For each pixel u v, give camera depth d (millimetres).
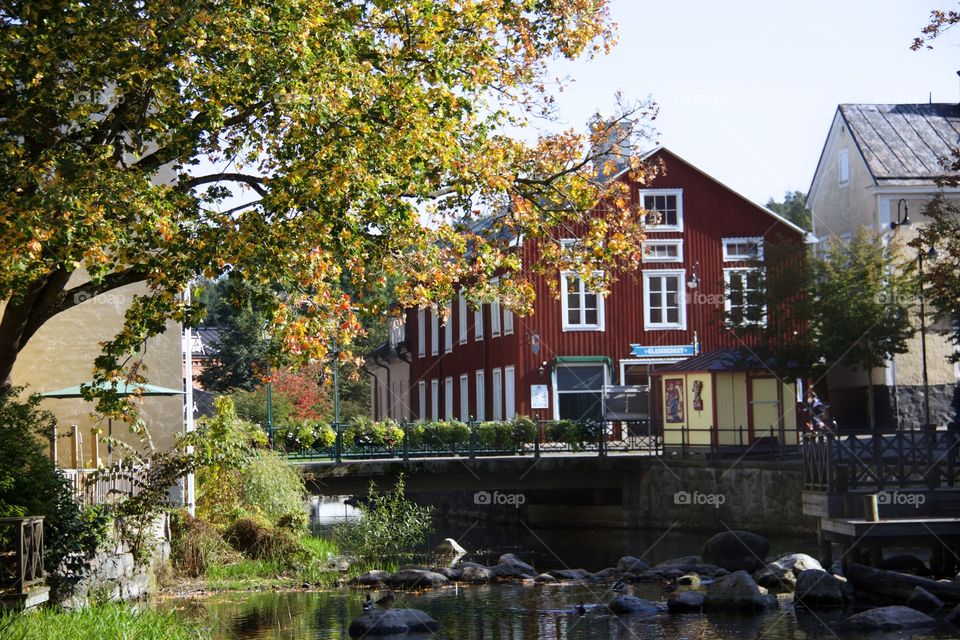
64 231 12414
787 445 35406
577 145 18156
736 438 36844
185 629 13992
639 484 35625
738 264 45000
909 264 33844
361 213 14125
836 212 48156
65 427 25094
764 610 18250
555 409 44219
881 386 42594
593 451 36781
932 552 20938
